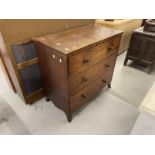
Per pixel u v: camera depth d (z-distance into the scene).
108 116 1.49
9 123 1.41
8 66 1.41
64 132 1.33
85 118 1.47
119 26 2.22
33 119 1.46
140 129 1.35
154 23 2.01
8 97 1.75
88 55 1.11
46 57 1.14
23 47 1.25
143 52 2.14
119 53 2.77
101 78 1.52
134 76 2.17
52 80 1.27
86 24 1.63
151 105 1.63
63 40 1.13
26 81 1.45
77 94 1.26
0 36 1.10
